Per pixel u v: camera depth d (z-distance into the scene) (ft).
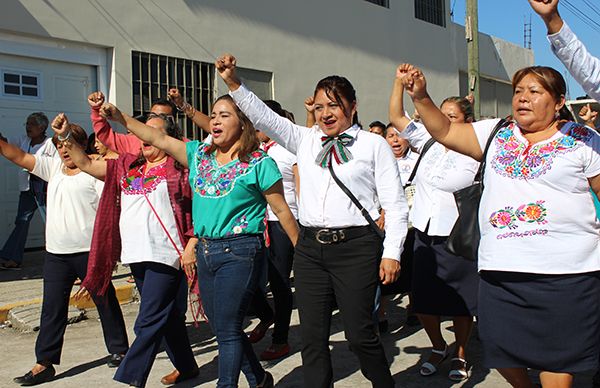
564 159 9.49
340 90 11.63
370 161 11.58
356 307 11.37
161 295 13.41
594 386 14.20
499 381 15.01
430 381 15.12
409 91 10.19
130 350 13.15
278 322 16.75
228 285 11.73
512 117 10.57
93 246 14.21
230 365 11.75
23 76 27.91
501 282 10.00
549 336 9.72
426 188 15.26
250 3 36.96
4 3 26.35
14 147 15.64
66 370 16.02
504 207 9.87
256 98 12.14
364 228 11.44
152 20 31.73
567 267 9.46
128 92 30.78
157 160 13.99
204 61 34.24
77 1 28.76
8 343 18.67
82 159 14.08
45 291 15.17
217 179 11.95
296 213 17.52
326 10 42.78
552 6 8.80
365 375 11.91
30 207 26.09
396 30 50.16
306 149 12.05
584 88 9.43
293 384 14.83
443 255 14.94
